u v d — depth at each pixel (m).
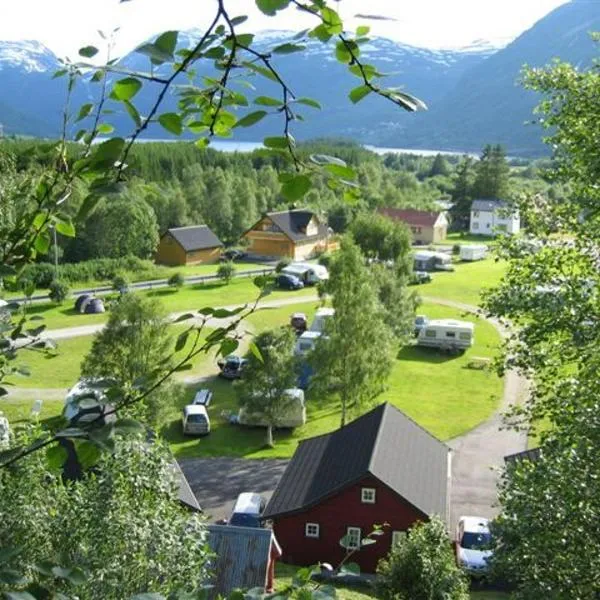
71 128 2.78
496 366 14.43
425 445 27.89
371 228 66.00
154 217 72.44
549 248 13.82
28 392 36.53
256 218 93.75
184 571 10.73
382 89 2.53
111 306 27.75
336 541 24.34
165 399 27.36
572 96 13.45
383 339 34.75
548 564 10.88
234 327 3.10
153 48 2.32
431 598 17.45
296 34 2.49
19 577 2.45
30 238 3.13
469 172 118.56
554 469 11.19
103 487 10.66
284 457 31.42
